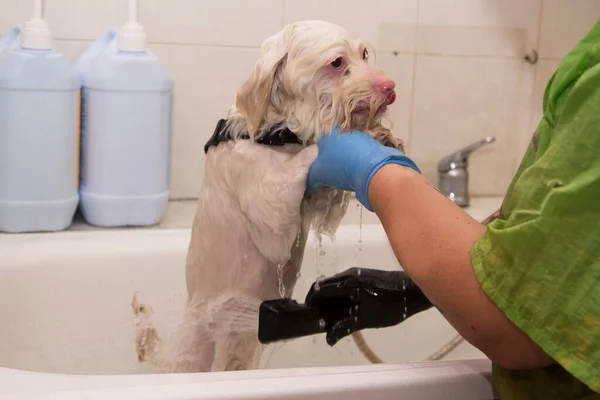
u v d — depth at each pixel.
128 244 1.27
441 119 1.67
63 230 1.33
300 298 1.33
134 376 0.68
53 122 1.27
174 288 1.29
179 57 1.48
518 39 1.69
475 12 1.65
